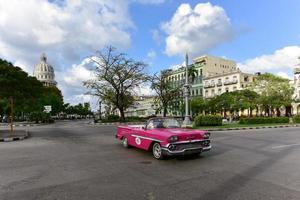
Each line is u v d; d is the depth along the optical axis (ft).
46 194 15.92
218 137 48.60
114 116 150.20
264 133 56.90
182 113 185.88
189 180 18.67
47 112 157.99
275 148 33.63
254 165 23.44
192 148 26.05
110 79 131.95
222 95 169.89
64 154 30.63
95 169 22.53
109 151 32.76
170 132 26.68
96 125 112.47
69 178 19.56
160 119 31.04
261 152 30.55
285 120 101.65
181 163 24.81
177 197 15.08
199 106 188.65
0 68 59.16
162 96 157.58
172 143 25.32
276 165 23.30
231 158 27.04
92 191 16.37
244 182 17.98
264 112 187.42
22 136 53.16
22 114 214.90
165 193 15.81
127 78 133.80
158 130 28.40
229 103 160.66
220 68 258.57
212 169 22.07
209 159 26.63
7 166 24.06
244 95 159.53
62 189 16.87
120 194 15.72
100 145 39.04
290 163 24.13
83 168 22.97
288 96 157.99
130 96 139.85
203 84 246.68
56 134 61.82
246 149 33.06
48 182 18.54
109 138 50.26
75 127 95.91
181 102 180.14
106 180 18.89
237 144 38.06
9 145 40.45
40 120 150.20
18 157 28.76
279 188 16.57
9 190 16.83
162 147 25.96
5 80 58.65
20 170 22.39
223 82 225.35
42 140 47.80
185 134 25.90
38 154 30.76
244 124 90.74
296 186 16.98
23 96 65.92
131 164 24.57
